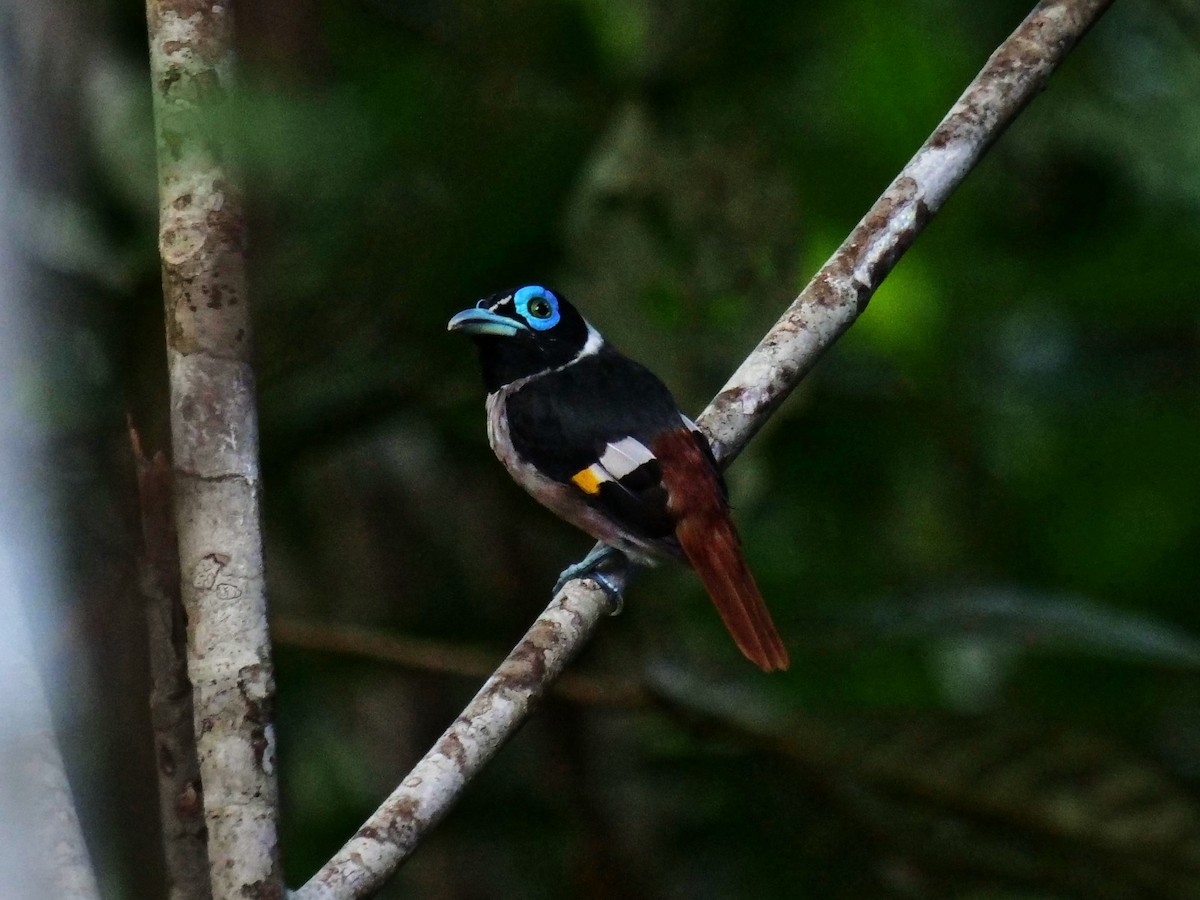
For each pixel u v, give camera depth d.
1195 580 13.85
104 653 7.59
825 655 11.85
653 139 9.95
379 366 9.40
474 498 12.38
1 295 5.75
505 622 12.23
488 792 11.77
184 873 5.46
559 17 9.32
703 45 9.86
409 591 12.26
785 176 10.19
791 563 13.84
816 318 8.02
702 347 10.11
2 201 5.93
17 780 4.93
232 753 5.48
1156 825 9.57
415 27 8.98
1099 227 14.26
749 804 10.41
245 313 5.75
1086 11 8.09
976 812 9.79
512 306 9.20
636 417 8.70
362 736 12.64
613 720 12.18
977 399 14.22
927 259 14.11
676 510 8.23
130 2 9.31
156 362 8.25
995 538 14.15
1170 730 12.30
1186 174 14.06
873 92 12.37
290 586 12.21
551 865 12.21
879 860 10.25
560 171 8.80
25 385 7.17
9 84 7.39
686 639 11.86
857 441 13.65
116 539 7.57
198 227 5.71
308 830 11.62
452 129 8.47
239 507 5.64
